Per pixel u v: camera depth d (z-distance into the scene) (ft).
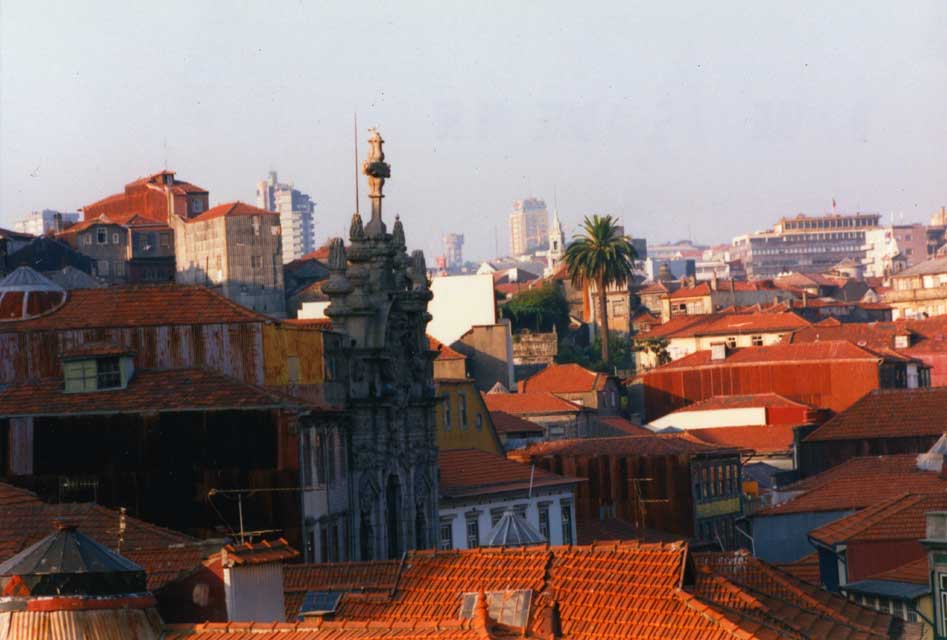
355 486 354.13
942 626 272.72
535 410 655.35
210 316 334.44
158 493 311.27
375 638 158.51
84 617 157.79
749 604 186.29
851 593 298.76
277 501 310.24
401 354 370.94
